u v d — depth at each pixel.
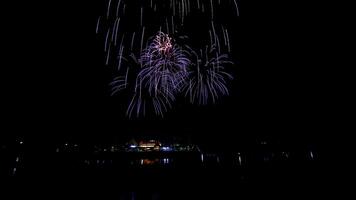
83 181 17.89
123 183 17.83
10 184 16.81
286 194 15.48
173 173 19.92
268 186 17.00
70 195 15.75
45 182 17.48
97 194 15.88
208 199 15.23
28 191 16.05
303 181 17.42
